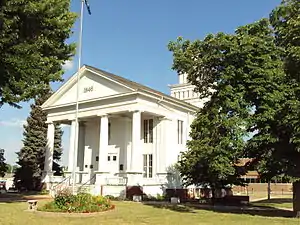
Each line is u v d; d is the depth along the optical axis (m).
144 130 39.75
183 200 34.44
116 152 39.75
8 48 19.59
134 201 30.86
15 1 17.94
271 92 19.39
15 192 40.09
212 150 20.11
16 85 21.67
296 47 16.81
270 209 26.09
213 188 30.11
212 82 21.33
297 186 20.48
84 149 42.62
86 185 34.88
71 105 39.97
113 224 15.38
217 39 20.20
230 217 19.17
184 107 41.28
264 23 20.64
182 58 21.58
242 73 19.72
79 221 16.12
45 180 40.56
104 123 36.97
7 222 15.25
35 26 19.98
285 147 19.33
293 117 17.41
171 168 38.06
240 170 23.17
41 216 17.69
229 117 19.91
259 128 19.58
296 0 17.95
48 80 23.52
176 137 39.78
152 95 36.31
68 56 25.20
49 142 41.81
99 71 37.78
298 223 16.73
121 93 35.62
